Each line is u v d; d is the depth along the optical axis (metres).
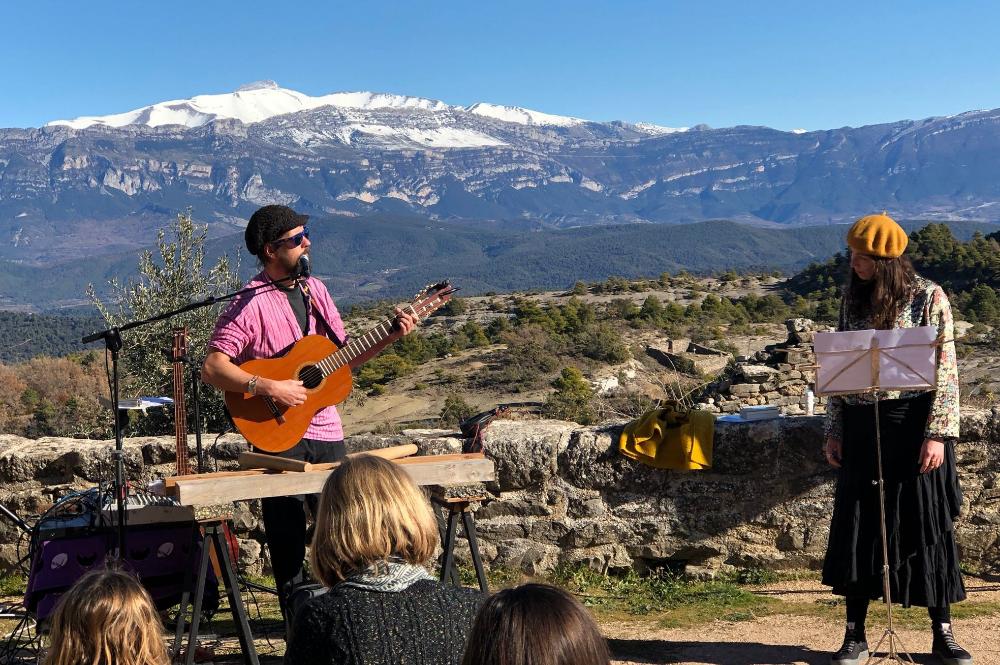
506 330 87.62
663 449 6.80
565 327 88.44
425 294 4.91
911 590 4.84
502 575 7.09
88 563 5.06
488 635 2.29
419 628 2.75
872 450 4.89
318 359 4.77
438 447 7.22
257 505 7.45
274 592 6.16
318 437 4.79
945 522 4.85
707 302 98.69
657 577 6.93
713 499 6.86
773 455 6.77
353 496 2.86
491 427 7.38
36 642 5.57
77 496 5.32
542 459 7.07
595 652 2.27
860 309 5.00
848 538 4.94
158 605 5.13
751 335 80.94
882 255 4.85
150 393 16.81
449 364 75.44
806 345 22.28
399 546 2.86
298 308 4.88
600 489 7.04
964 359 20.34
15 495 7.68
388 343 4.83
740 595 6.42
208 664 5.22
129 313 17.28
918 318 4.81
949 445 4.89
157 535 5.13
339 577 2.89
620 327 86.19
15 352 127.00
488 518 7.19
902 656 5.01
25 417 47.06
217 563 5.35
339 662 2.70
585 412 22.53
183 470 5.95
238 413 4.70
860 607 4.99
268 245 4.83
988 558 6.68
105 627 3.12
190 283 17.44
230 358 4.71
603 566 7.00
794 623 5.77
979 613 5.76
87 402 37.62
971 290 69.69
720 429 6.84
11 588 7.29
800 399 21.73
